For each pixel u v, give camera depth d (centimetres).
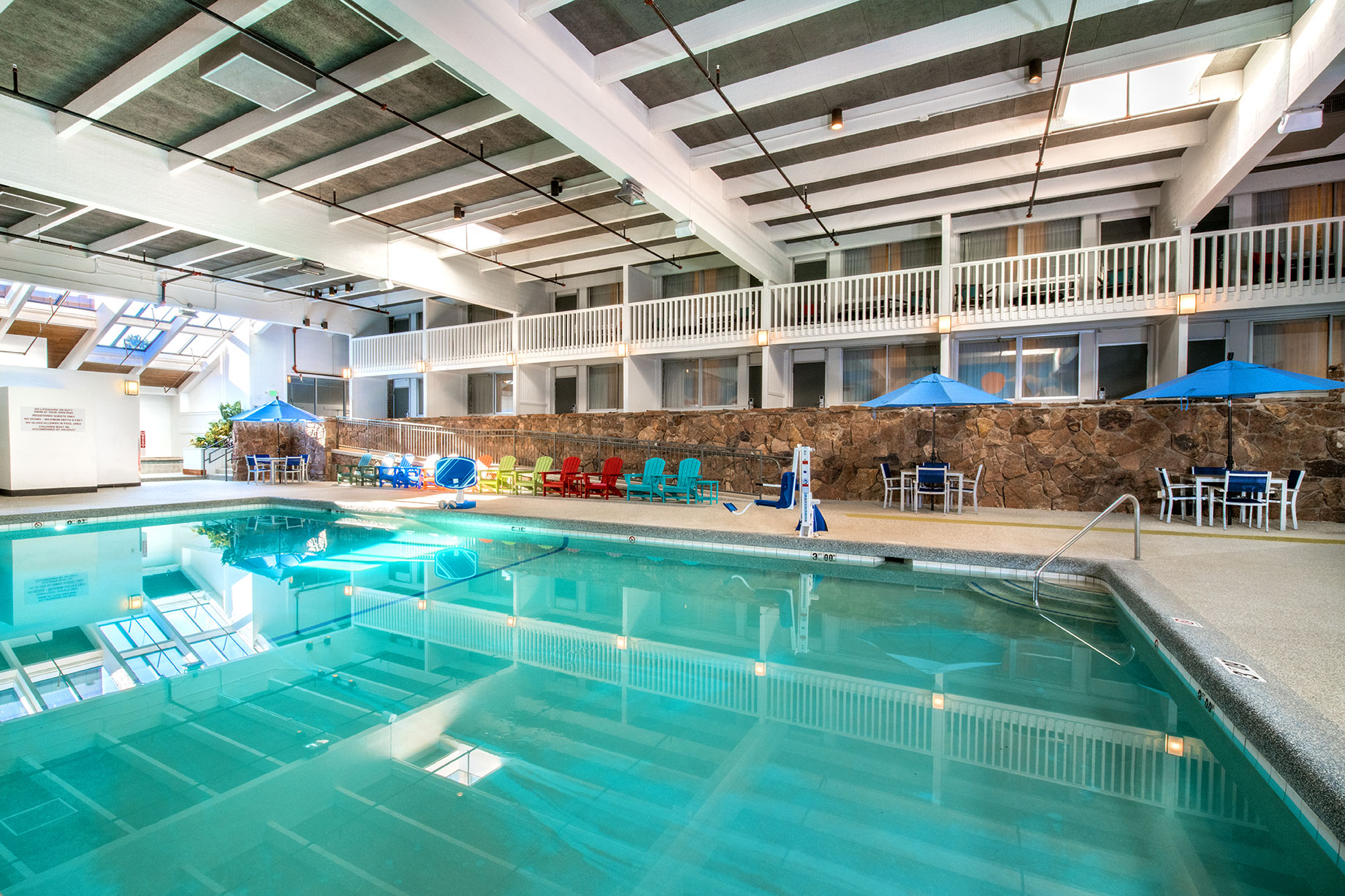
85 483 1358
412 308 2284
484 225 1520
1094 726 350
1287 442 904
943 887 221
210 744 338
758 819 266
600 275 1925
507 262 1780
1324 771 227
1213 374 802
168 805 280
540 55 750
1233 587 508
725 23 730
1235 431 934
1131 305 1099
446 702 392
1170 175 1113
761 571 729
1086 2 678
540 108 750
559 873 233
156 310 2016
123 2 680
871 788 288
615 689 408
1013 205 1235
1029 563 662
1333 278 1022
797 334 1388
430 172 1160
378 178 1188
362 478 1644
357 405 2230
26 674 440
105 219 1299
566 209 1380
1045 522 900
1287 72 727
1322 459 886
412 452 1831
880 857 239
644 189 981
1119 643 484
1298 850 238
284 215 1264
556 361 1745
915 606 587
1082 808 271
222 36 685
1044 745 329
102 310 1933
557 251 1661
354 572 762
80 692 408
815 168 1144
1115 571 576
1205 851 240
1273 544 714
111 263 1586
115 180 998
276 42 754
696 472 1209
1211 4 717
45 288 1612
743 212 1325
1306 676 321
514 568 771
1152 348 1213
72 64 789
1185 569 577
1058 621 537
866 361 1505
